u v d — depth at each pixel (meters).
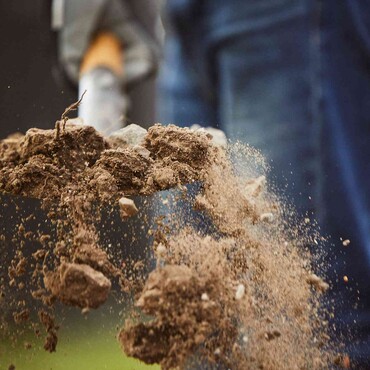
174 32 4.05
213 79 3.98
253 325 2.13
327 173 3.47
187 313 1.90
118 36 4.13
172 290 1.90
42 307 2.12
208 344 2.03
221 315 1.99
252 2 3.61
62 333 2.16
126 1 4.17
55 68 4.33
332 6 3.45
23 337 2.16
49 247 2.08
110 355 2.17
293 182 3.50
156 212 2.12
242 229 2.19
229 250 2.09
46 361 2.15
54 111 4.44
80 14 3.93
